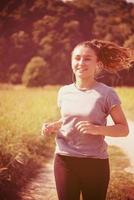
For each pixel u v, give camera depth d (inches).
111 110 77.7
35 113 196.5
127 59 84.3
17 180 154.3
